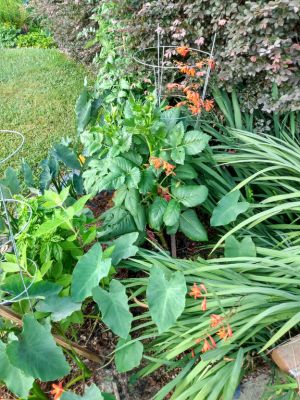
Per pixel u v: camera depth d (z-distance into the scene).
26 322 1.25
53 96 3.79
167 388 1.34
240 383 1.39
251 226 1.70
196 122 2.02
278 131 2.14
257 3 1.93
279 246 1.76
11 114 3.54
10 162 2.93
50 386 1.53
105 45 2.73
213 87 2.19
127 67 2.43
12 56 4.71
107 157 1.80
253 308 1.39
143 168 1.83
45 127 3.34
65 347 1.50
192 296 1.51
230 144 2.05
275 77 2.02
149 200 1.87
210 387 1.26
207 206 1.92
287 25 1.93
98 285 1.42
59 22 3.96
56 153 2.10
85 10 3.57
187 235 1.75
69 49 4.25
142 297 1.71
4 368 1.27
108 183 1.67
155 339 1.53
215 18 2.08
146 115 1.74
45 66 4.38
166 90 2.30
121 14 2.45
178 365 1.43
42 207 1.61
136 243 1.75
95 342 1.64
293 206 1.64
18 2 5.92
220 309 1.42
